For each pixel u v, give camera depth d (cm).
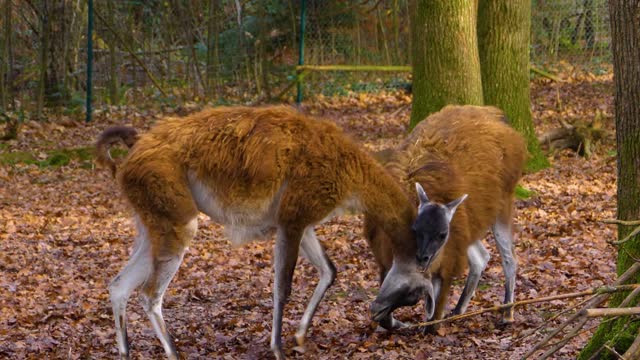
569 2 2073
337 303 755
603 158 1330
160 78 1956
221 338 662
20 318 722
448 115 702
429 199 630
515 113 1248
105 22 1811
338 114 1806
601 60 2089
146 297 589
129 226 1075
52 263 914
